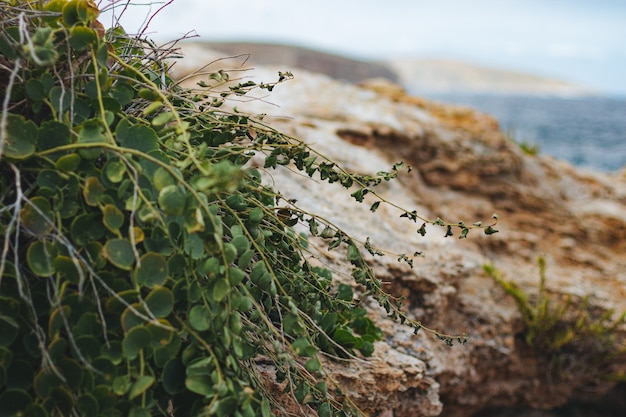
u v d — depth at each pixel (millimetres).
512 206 3113
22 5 886
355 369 1256
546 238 3027
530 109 47719
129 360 743
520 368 2326
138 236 761
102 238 791
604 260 2986
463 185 3057
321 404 938
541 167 3512
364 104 3141
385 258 1725
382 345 1433
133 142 808
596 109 52250
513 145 3432
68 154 785
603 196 3527
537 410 2434
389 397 1335
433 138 3070
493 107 48250
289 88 3213
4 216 797
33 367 760
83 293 751
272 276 893
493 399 2283
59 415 729
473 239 2766
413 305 1788
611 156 13414
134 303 759
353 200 2029
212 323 792
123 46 1057
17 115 757
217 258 815
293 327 874
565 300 2543
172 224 782
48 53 722
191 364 769
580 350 2451
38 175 760
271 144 1025
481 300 2283
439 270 1889
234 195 948
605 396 2527
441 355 1797
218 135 1028
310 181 1968
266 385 1086
